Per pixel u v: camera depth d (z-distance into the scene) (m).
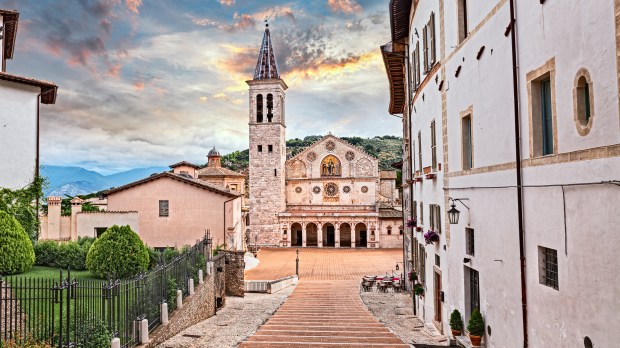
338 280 44.16
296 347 13.08
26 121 23.56
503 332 10.00
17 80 23.02
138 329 12.52
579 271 7.06
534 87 8.59
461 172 12.95
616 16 6.09
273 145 75.31
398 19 22.22
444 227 14.87
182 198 41.75
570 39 7.22
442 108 14.83
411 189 23.59
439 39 15.10
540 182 8.27
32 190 23.34
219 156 86.94
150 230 41.69
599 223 6.54
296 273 46.91
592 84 6.65
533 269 8.59
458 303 13.28
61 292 10.12
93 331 10.79
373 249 72.69
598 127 6.53
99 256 19.55
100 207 53.16
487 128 10.87
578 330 7.09
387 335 15.12
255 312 22.42
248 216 79.62
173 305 16.02
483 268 11.21
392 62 26.66
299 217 74.88
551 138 8.30
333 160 78.50
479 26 11.37
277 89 74.81
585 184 6.87
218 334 15.39
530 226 8.69
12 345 9.31
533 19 8.46
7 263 17.95
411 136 22.83
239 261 29.98
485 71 10.97
